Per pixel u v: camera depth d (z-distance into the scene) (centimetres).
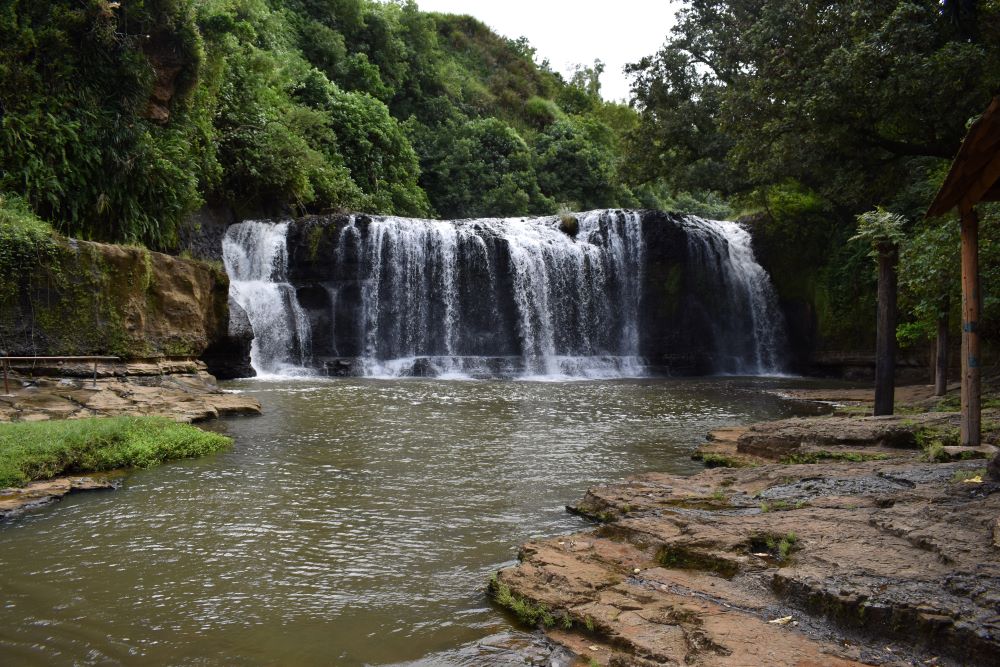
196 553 510
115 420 891
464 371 2342
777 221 2952
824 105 1684
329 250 2433
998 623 301
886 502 490
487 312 2627
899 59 1543
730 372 2880
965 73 1502
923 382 2158
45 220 1557
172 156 1862
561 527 580
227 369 1947
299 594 434
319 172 2922
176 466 802
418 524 588
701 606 368
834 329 2669
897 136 1925
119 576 463
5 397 1049
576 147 5141
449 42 6362
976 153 551
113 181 1688
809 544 419
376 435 1035
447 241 2622
